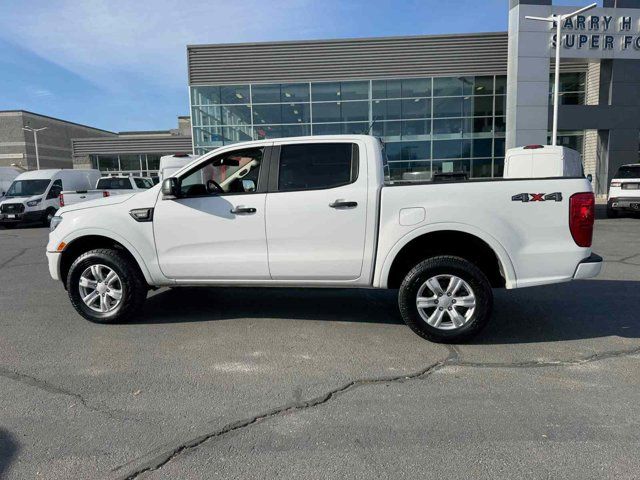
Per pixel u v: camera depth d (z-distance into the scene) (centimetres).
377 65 2330
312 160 478
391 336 484
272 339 478
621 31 2083
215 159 497
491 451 282
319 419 322
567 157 1345
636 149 2164
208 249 494
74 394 361
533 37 2091
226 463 273
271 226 475
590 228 434
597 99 2311
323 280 478
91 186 2088
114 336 489
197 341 473
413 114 2366
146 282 522
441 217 440
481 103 2344
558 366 405
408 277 453
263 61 2358
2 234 1578
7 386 375
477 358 425
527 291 666
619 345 453
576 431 302
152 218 499
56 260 528
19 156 5716
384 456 278
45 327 521
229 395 357
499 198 436
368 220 457
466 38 2292
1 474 264
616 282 711
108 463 274
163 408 338
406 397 352
